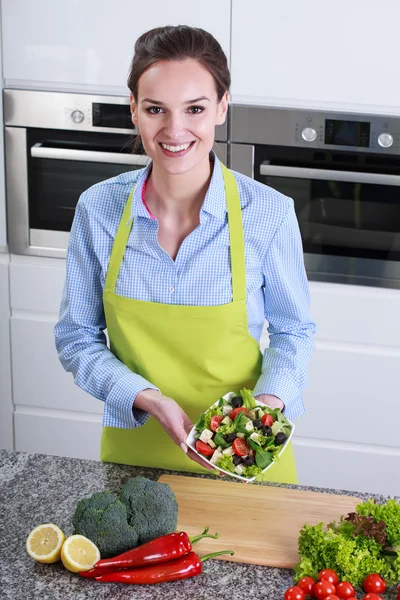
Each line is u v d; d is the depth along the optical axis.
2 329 3.41
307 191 3.12
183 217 1.94
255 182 2.00
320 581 1.52
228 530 1.70
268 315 2.10
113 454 2.04
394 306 3.11
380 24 2.89
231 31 2.97
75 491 1.84
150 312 1.95
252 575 1.60
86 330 2.09
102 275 2.02
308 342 2.07
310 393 3.23
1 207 3.30
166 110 1.74
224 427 1.73
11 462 1.94
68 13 3.05
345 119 3.01
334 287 3.19
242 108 3.05
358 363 3.17
